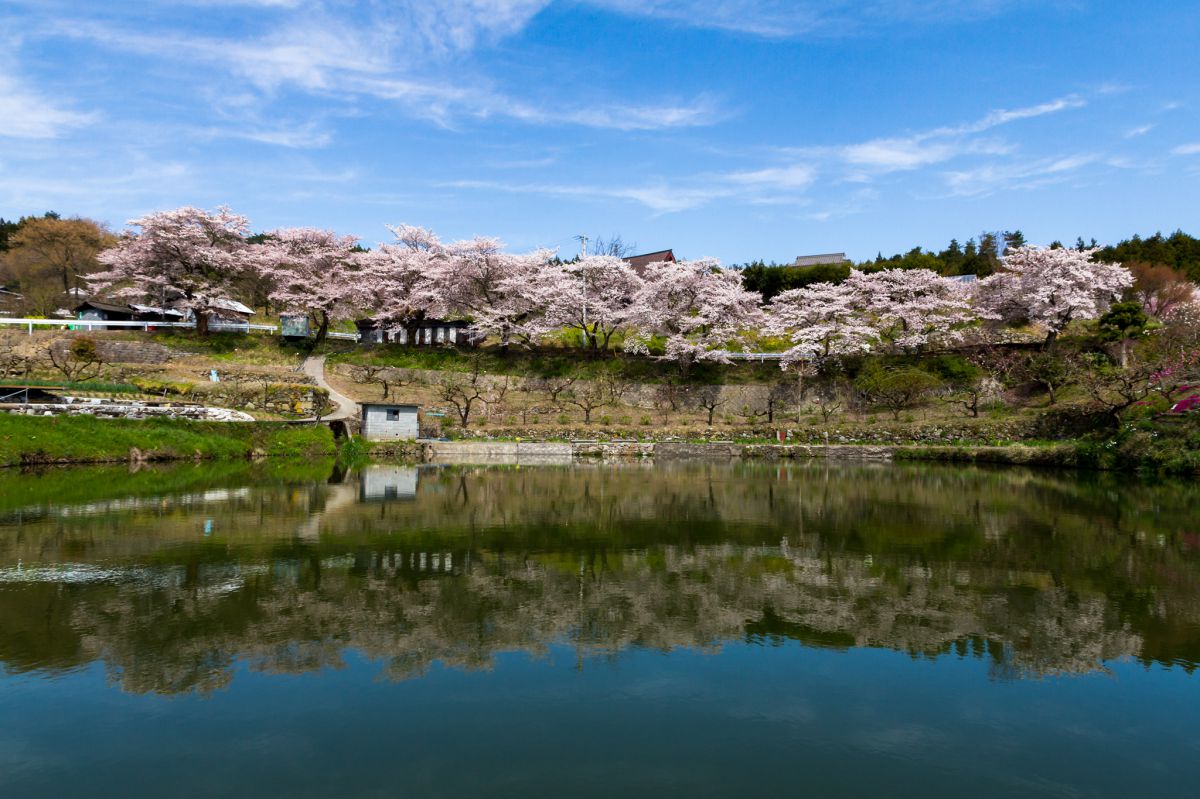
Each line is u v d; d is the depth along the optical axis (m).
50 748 5.36
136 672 6.82
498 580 10.22
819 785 4.94
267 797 4.70
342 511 16.02
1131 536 13.80
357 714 5.99
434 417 38.94
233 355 47.69
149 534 13.04
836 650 7.58
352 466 27.53
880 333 48.97
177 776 4.98
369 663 7.12
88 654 7.23
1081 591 9.84
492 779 4.96
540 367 48.72
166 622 8.18
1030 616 8.74
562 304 49.19
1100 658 7.38
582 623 8.41
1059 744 5.60
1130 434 27.92
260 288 56.19
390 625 8.23
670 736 5.66
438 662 7.17
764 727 5.83
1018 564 11.42
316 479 22.42
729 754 5.37
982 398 39.62
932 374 42.22
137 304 63.22
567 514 16.19
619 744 5.52
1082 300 39.94
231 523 14.27
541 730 5.74
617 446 35.41
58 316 55.22
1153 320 45.06
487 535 13.51
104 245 67.25
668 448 35.38
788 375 46.03
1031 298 42.69
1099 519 15.85
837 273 62.88
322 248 54.84
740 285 52.53
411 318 54.25
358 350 51.56
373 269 52.88
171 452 26.86
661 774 5.06
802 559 11.73
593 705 6.22
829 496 19.84
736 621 8.54
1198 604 9.23
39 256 63.88
